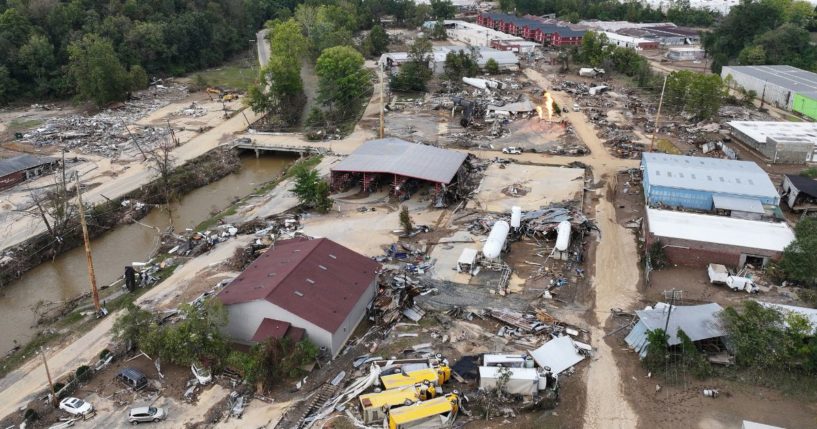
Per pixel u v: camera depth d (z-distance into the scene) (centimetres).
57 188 8225
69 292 6694
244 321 5328
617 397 4731
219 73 18300
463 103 12938
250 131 12094
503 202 8575
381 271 6644
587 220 7625
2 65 14338
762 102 13738
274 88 12800
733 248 6606
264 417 4544
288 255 6119
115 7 17762
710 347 5188
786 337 4928
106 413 4606
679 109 13112
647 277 6431
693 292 6247
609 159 10362
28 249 7344
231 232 7619
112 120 12725
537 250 7169
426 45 17388
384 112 13388
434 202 8581
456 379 4928
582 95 14562
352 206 8512
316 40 19038
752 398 4653
